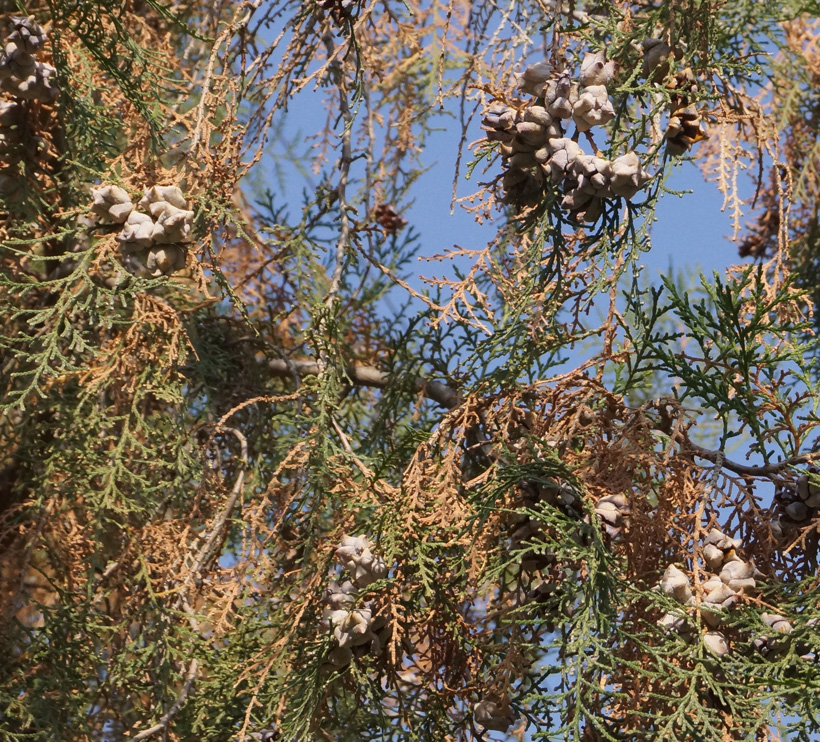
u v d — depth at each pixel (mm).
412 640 2674
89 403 3102
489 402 2635
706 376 2357
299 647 2457
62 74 2898
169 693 2861
